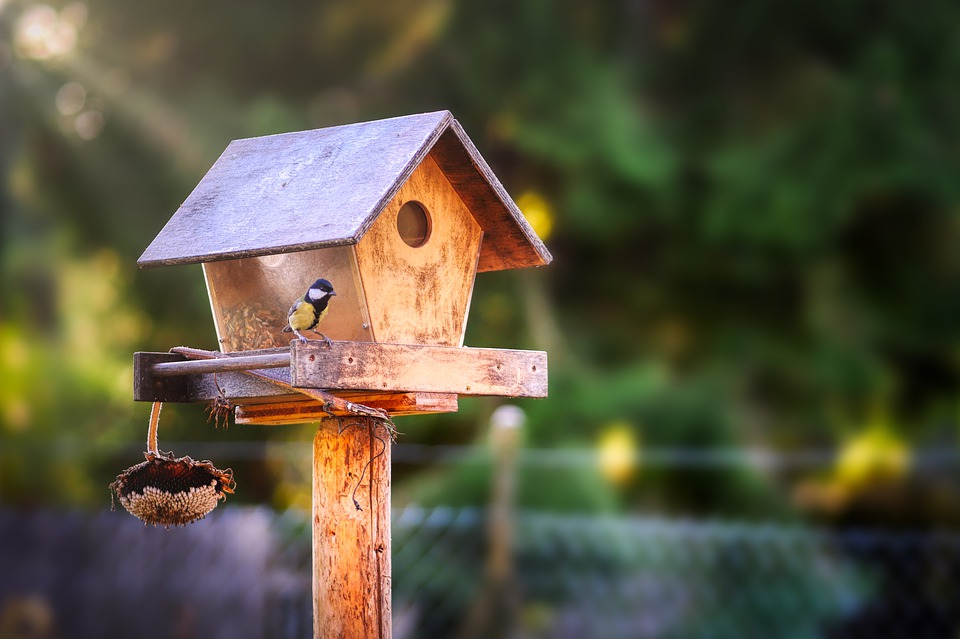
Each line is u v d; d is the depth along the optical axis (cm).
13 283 1395
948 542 1070
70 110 1426
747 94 1406
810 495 1405
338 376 492
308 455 1217
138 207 1381
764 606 1101
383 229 534
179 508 518
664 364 1418
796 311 1432
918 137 1363
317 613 550
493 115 1395
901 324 1435
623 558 1109
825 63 1403
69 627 966
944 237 1412
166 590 954
